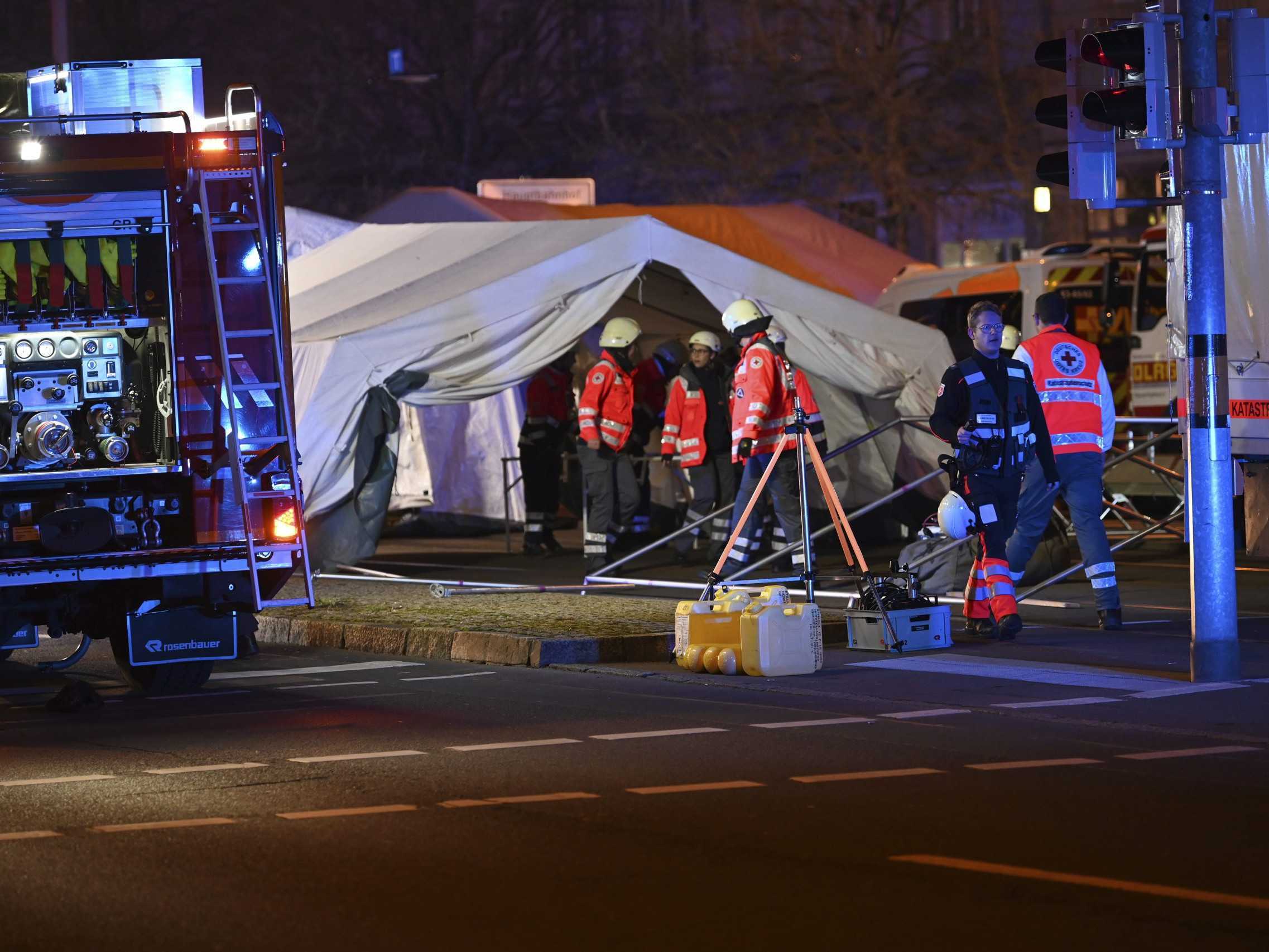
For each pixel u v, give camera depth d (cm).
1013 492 4581
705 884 2320
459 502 8481
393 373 6278
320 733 3503
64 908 2244
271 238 3978
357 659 4641
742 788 2902
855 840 2545
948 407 4547
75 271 3828
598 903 2239
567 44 16462
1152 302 10912
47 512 3853
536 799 2841
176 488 3938
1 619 3978
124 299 3856
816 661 4144
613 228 6438
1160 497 8762
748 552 5731
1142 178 15075
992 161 14138
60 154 3812
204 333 3928
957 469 4544
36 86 4366
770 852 2483
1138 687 3850
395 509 8419
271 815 2750
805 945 2061
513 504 8506
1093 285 11331
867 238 9788
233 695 4056
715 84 15588
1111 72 3919
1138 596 5591
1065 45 3919
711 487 6794
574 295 6419
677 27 15525
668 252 6462
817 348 6625
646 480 7431
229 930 2138
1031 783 2923
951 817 2684
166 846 2558
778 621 4100
